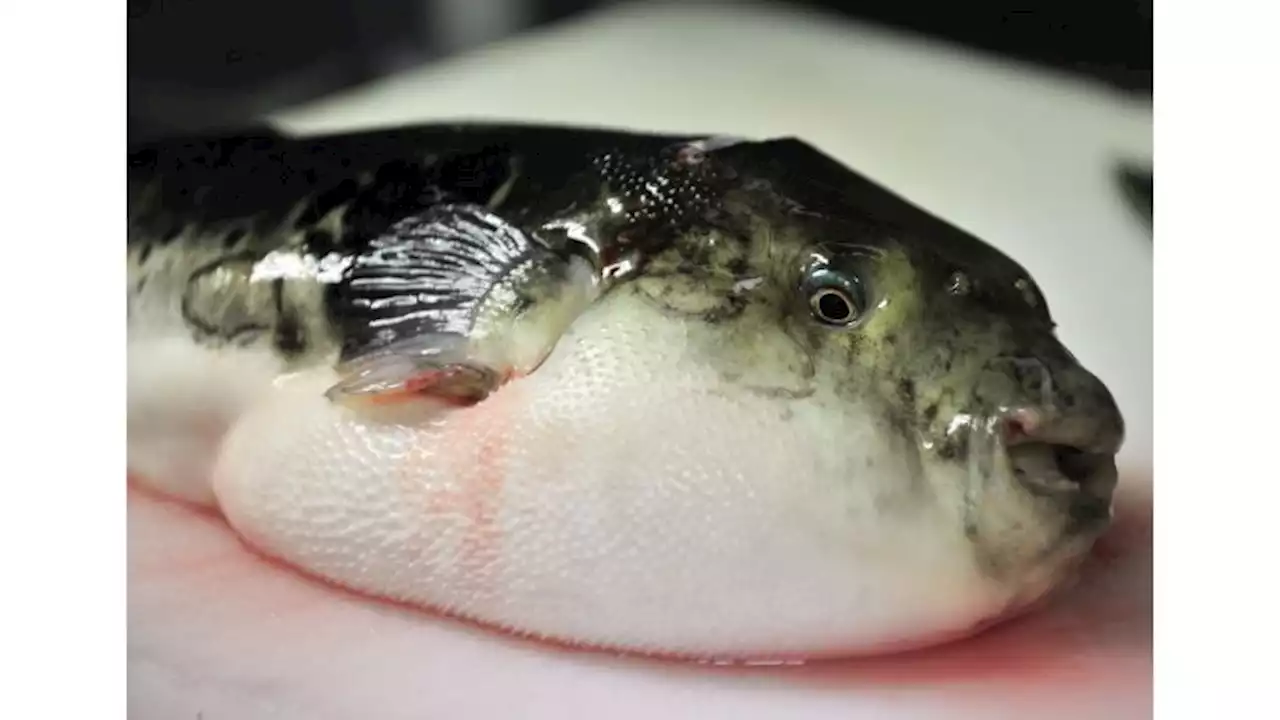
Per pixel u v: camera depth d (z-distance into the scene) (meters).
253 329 0.39
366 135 0.40
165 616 0.40
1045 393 0.37
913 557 0.37
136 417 0.40
